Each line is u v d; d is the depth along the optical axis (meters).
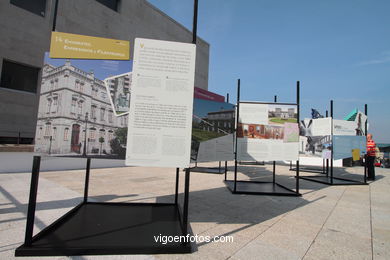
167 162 2.74
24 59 11.78
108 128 3.16
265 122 5.91
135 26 16.78
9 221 3.19
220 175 9.17
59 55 3.09
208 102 7.27
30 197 2.40
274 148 5.83
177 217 3.53
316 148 8.42
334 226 3.45
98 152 3.11
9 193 4.81
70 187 5.73
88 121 3.13
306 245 2.75
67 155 3.00
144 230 2.95
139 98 2.78
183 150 2.75
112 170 9.90
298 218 3.81
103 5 14.56
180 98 2.81
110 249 2.38
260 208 4.36
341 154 7.66
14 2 11.57
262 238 2.93
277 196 5.48
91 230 2.90
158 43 2.84
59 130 3.00
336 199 5.30
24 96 11.91
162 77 2.82
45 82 3.00
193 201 4.75
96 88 3.15
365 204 4.85
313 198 5.35
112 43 3.26
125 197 4.88
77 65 3.13
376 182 8.29
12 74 11.62
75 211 3.64
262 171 11.11
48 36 12.55
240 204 4.62
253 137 5.85
